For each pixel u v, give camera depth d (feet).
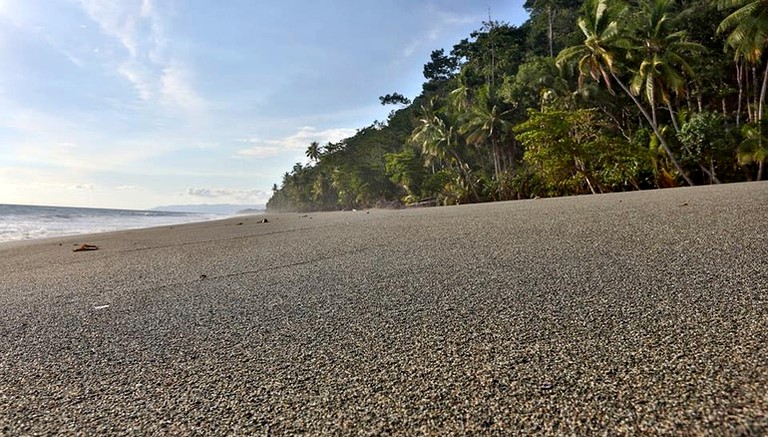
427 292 7.27
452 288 7.39
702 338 4.19
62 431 3.40
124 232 40.81
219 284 9.54
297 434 3.14
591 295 6.12
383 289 7.77
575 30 89.25
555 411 3.15
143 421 3.50
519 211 24.86
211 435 3.22
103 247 22.99
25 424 3.54
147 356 5.07
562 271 7.89
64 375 4.62
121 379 4.42
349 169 164.55
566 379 3.63
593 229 13.21
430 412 3.31
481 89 92.38
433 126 103.35
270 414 3.48
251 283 9.39
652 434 2.75
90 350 5.43
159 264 14.03
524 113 86.94
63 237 36.81
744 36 48.11
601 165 61.41
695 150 54.19
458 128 99.04
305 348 4.99
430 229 18.54
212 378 4.30
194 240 23.93
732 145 52.11
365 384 3.91
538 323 5.14
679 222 12.78
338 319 6.08
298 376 4.20
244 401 3.74
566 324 5.01
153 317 6.93
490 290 7.00
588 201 28.91
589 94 68.44
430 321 5.63
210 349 5.18
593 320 5.05
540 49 104.99
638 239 10.53
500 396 3.45
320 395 3.75
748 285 5.82
